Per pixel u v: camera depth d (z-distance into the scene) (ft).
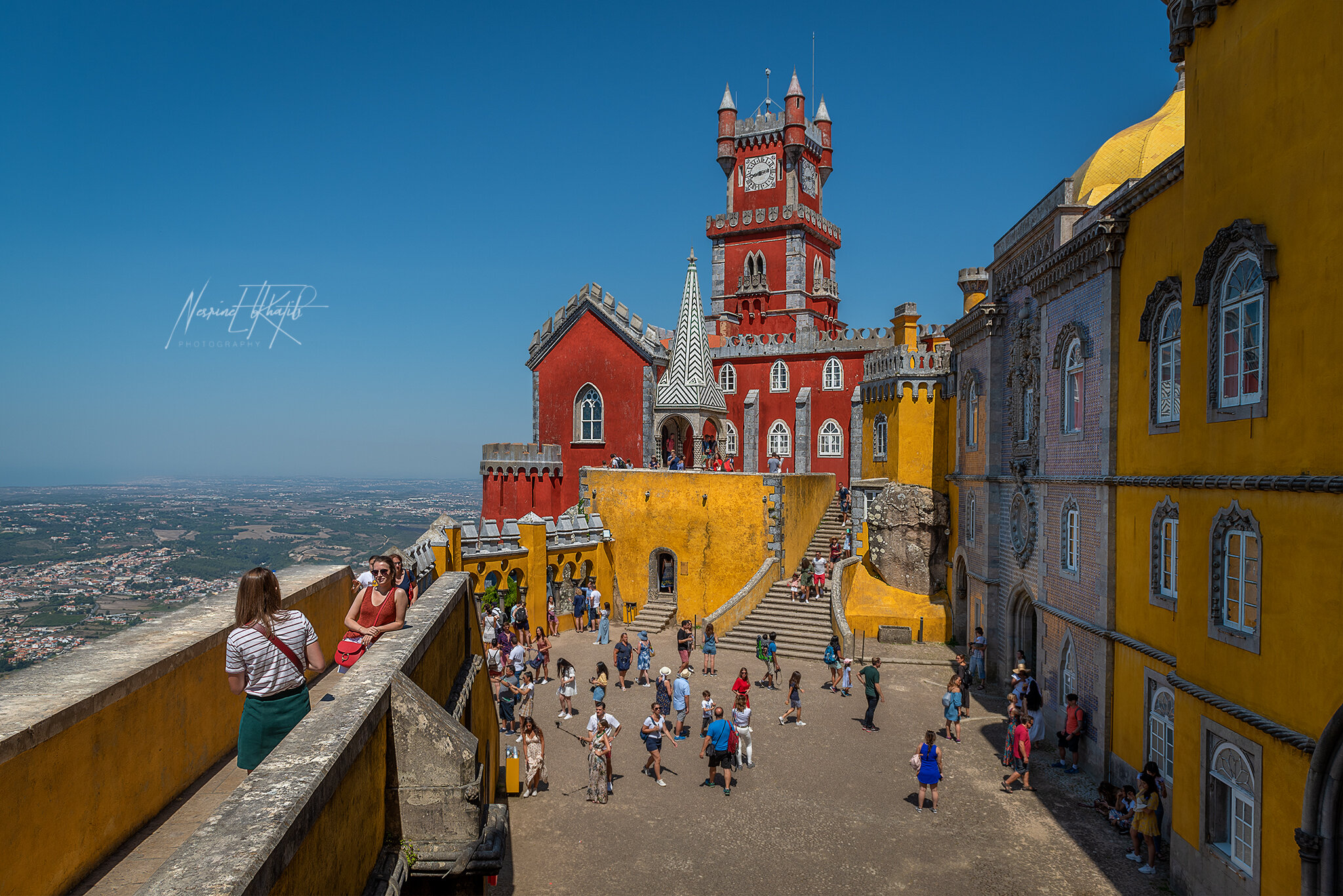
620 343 147.13
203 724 29.22
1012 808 61.93
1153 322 57.98
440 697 35.42
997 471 97.19
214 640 30.17
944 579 122.62
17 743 19.01
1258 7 41.37
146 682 25.22
